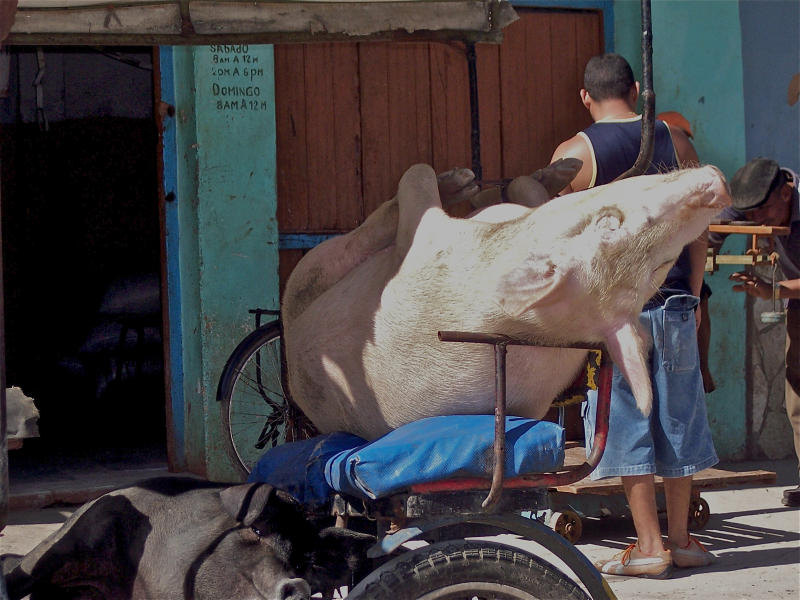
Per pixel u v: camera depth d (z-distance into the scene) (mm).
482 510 2445
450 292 2598
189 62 6148
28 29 3400
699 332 5570
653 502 4477
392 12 3600
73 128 9172
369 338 2762
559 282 2416
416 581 2379
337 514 2779
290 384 3207
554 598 2449
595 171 4379
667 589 4289
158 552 2631
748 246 6699
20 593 2594
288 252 6504
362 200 6648
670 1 6855
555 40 7000
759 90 7105
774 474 5324
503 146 6926
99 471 6613
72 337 9031
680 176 2479
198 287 6223
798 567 4617
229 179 6133
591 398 4348
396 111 6695
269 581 2533
